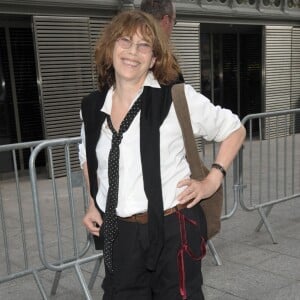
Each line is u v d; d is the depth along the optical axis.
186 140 1.90
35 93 7.70
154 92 1.86
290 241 4.20
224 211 4.61
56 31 6.77
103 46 1.92
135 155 1.84
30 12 6.45
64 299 3.28
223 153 1.96
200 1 8.53
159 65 1.90
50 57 6.77
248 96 10.80
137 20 1.82
